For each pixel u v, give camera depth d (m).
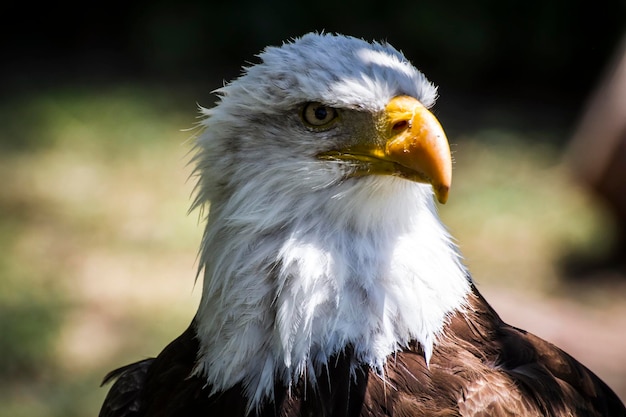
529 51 21.52
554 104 20.58
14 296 12.83
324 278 4.69
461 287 4.96
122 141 18.08
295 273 4.70
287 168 4.80
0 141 17.98
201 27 22.05
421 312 4.71
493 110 20.11
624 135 13.72
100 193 16.09
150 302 12.83
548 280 13.59
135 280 13.39
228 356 4.79
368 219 4.77
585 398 5.23
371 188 4.75
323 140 4.80
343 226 4.78
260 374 4.74
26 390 11.09
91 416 10.73
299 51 4.88
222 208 4.95
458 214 15.33
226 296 4.80
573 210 15.27
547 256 14.19
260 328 4.76
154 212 15.43
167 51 21.81
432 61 21.75
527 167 16.95
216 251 4.90
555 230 14.80
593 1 21.08
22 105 19.55
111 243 14.42
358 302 4.70
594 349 11.49
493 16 21.59
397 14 21.80
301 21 22.17
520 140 18.23
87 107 19.33
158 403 5.19
